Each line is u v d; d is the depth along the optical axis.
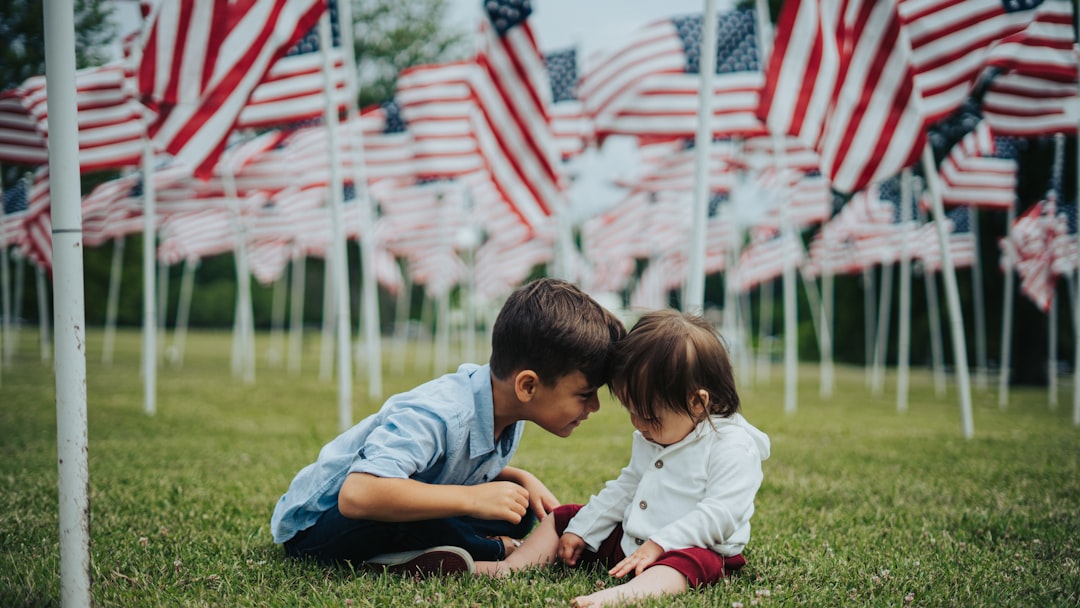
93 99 8.49
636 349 2.57
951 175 11.68
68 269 2.07
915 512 3.93
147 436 6.82
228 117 6.08
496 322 2.69
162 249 18.62
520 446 6.52
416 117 10.73
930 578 2.73
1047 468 5.43
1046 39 8.09
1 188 13.15
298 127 12.62
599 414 9.58
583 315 2.62
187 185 13.12
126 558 2.86
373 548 2.77
